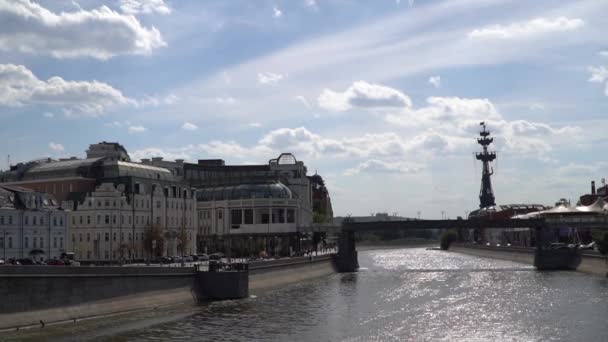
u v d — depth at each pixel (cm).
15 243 15288
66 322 9162
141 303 10725
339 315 10462
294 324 9556
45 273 8944
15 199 15625
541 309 10881
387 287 15062
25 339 7981
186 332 8881
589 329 8950
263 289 14688
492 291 13825
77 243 18912
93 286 9775
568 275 17700
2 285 8338
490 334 8738
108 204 18862
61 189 19875
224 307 11381
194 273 12469
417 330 9069
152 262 17912
